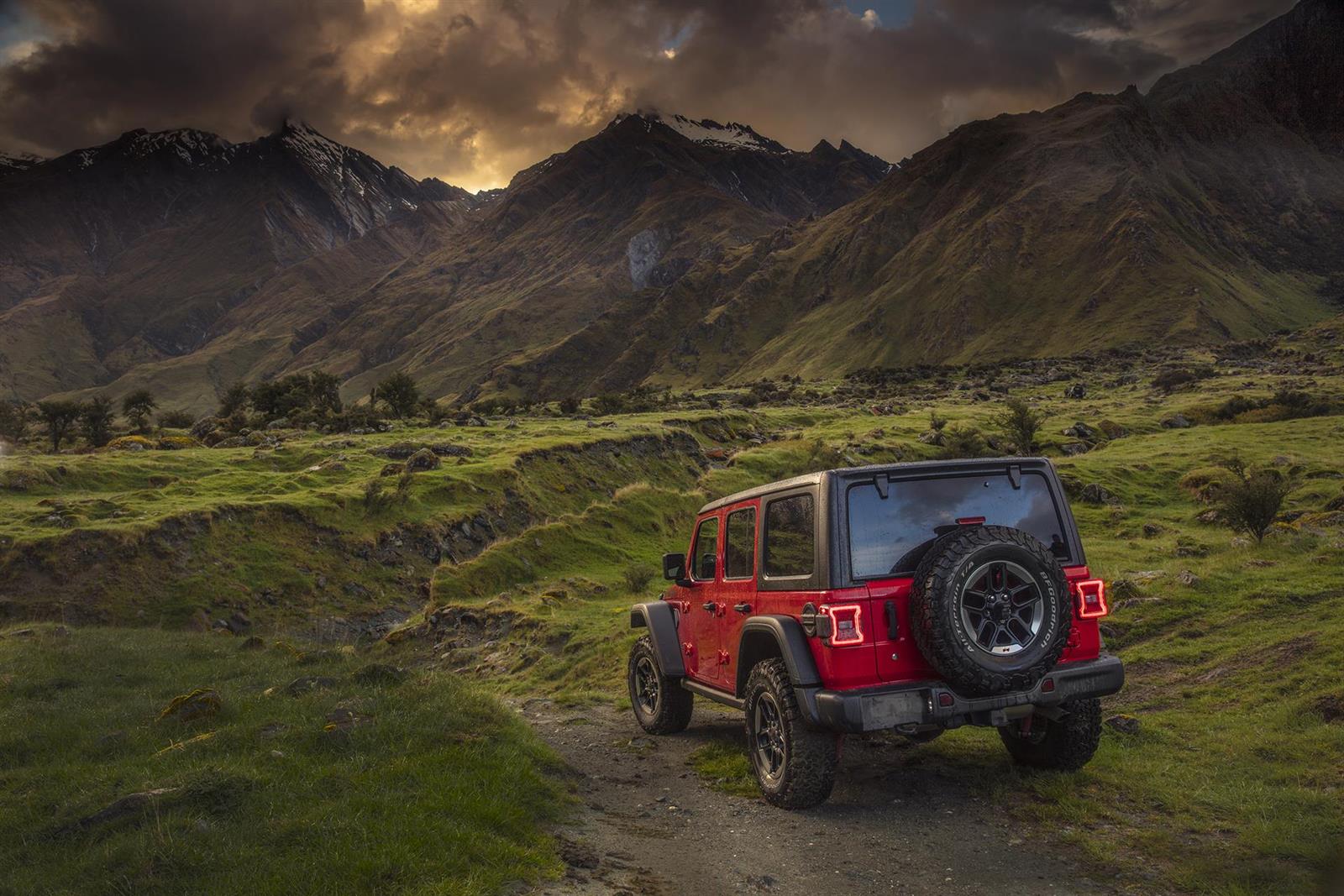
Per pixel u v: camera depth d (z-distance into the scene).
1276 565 16.31
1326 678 8.85
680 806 7.05
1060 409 109.12
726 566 8.10
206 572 43.69
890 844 5.95
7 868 5.38
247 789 6.27
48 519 46.31
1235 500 24.03
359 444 78.00
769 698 6.81
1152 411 95.25
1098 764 7.21
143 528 44.16
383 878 4.91
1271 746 7.34
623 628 18.67
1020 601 5.95
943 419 99.00
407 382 120.56
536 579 35.81
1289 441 60.53
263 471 66.25
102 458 64.75
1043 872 5.38
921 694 5.96
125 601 40.75
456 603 25.66
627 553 41.06
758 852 5.90
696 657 8.88
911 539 6.30
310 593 44.78
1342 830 5.50
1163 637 12.65
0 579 40.00
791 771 6.49
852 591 6.08
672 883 5.39
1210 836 5.73
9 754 8.27
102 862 5.17
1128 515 38.88
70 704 10.55
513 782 6.77
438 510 53.91
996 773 7.27
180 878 4.93
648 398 151.88
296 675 11.73
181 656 15.42
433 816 5.81
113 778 6.94
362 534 49.81
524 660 18.56
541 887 5.12
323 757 7.10
